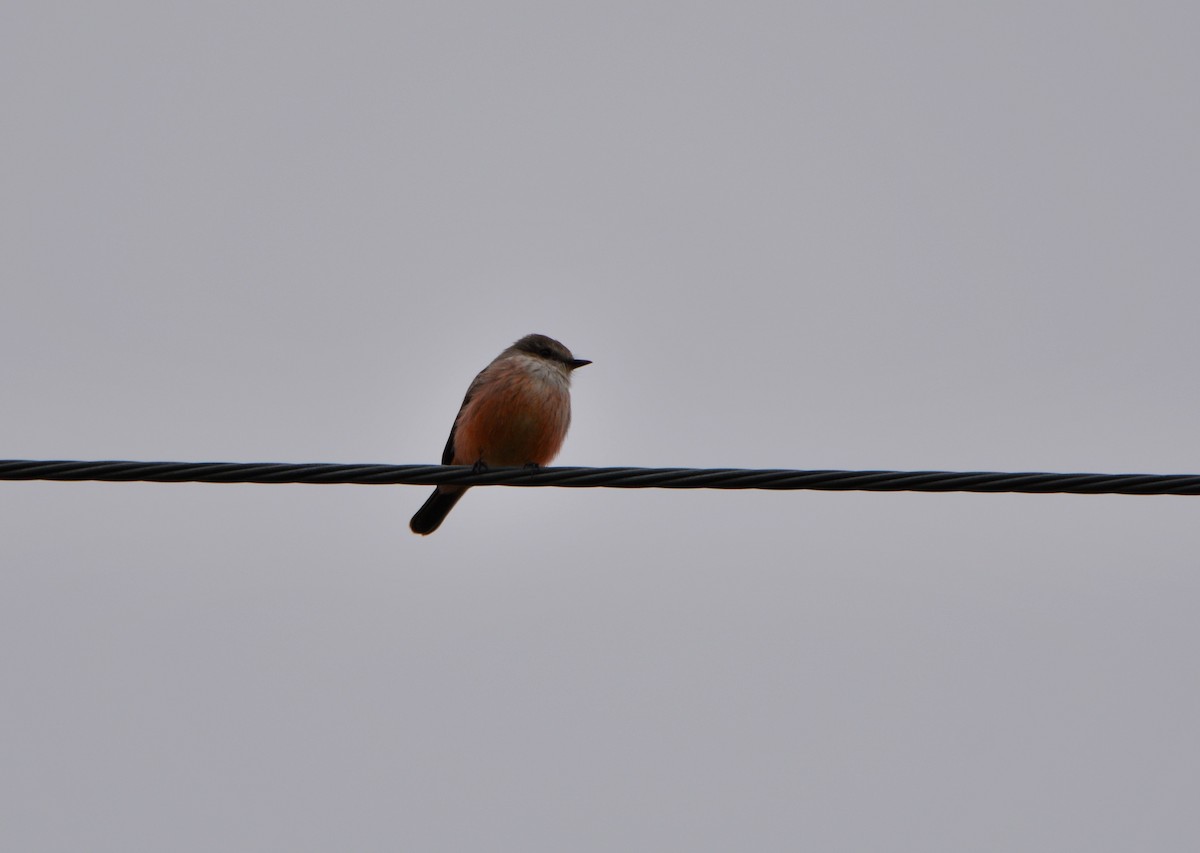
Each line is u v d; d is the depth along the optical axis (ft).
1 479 36.24
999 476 36.27
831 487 37.04
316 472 37.40
